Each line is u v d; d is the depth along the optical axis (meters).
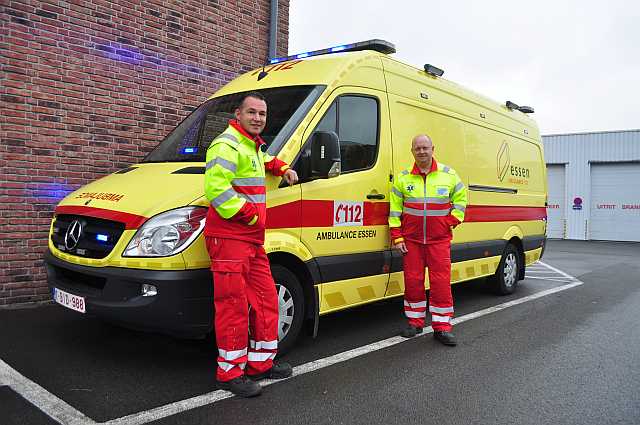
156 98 7.08
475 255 6.68
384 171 5.11
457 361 4.43
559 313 6.46
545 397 3.67
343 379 3.93
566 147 25.98
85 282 3.91
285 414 3.28
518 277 7.92
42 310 5.79
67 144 6.23
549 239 25.64
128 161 6.81
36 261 6.02
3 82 5.73
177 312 3.50
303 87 4.64
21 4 5.82
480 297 7.48
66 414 3.21
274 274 4.04
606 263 13.27
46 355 4.29
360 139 4.89
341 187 4.59
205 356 4.33
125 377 3.84
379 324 5.62
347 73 4.80
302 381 3.86
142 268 3.51
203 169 4.09
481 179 6.83
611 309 6.79
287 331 4.20
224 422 3.15
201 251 3.57
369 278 4.93
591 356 4.65
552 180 26.59
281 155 4.04
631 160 24.44
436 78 6.20
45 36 6.01
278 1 8.79
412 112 5.61
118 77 6.67
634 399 3.66
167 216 3.58
